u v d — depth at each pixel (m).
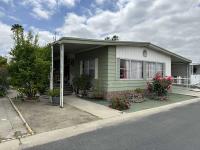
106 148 4.96
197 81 20.73
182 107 10.30
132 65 13.28
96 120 7.62
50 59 11.77
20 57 11.34
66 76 17.22
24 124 7.02
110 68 12.03
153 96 13.09
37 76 11.51
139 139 5.52
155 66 14.90
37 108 9.69
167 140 5.41
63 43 10.41
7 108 9.88
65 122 7.31
